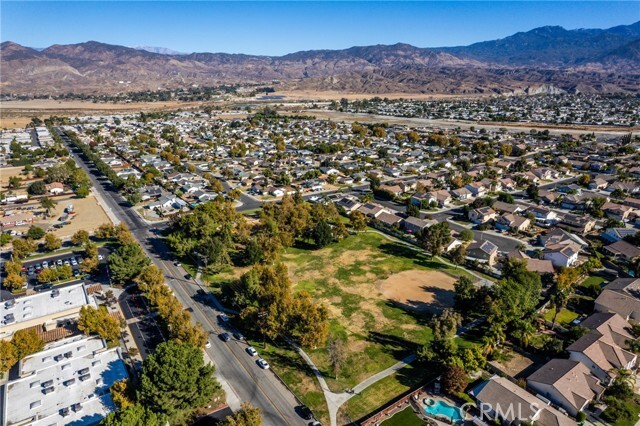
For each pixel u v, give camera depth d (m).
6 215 148.38
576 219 136.38
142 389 57.94
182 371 59.03
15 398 62.84
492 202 151.12
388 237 130.88
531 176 190.38
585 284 99.56
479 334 81.06
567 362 68.62
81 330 80.12
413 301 93.56
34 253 119.00
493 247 114.56
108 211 155.12
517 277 87.94
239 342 79.75
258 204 164.62
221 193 175.25
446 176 196.62
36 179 194.00
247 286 88.00
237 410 62.88
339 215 152.50
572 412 60.91
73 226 139.88
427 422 60.59
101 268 109.38
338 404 64.38
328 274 106.31
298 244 125.69
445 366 68.00
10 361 68.31
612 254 113.56
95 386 65.38
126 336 80.25
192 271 107.56
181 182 189.50
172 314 77.19
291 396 66.19
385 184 183.38
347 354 75.69
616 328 77.62
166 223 142.38
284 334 82.00
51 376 67.50
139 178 195.25
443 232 116.88
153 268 94.50
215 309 90.75
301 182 193.25
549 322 84.00
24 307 86.56
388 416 61.59
